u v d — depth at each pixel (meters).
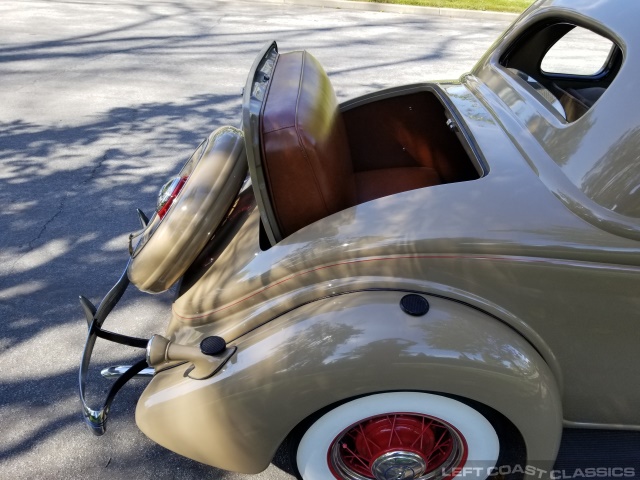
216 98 5.74
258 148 1.74
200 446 1.77
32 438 2.29
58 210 3.83
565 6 2.26
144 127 5.07
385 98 2.78
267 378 1.63
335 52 7.28
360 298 1.66
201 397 1.70
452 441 1.83
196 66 6.64
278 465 2.16
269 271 1.75
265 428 1.68
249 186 2.38
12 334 2.81
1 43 7.21
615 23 1.93
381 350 1.57
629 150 1.62
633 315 1.66
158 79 6.20
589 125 1.75
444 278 1.66
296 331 1.64
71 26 8.08
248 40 7.72
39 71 6.32
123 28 8.09
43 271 3.25
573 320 1.68
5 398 2.46
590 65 5.38
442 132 2.79
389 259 1.67
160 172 4.34
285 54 2.43
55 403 2.45
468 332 1.60
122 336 2.24
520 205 1.69
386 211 1.75
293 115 1.77
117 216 3.78
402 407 1.70
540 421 1.64
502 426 1.74
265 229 1.86
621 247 1.59
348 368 1.58
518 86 2.30
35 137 4.86
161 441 1.83
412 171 2.84
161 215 2.07
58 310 2.97
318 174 1.78
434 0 10.55
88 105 5.50
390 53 7.32
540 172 1.79
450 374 1.57
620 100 1.70
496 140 2.00
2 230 3.62
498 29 8.99
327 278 1.71
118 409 2.42
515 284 1.64
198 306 1.87
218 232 2.12
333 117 2.08
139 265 1.91
